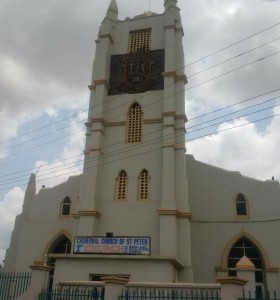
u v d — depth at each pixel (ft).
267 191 105.09
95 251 77.77
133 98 110.83
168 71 108.68
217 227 103.91
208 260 100.53
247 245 102.01
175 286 56.34
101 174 103.71
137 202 97.71
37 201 119.85
